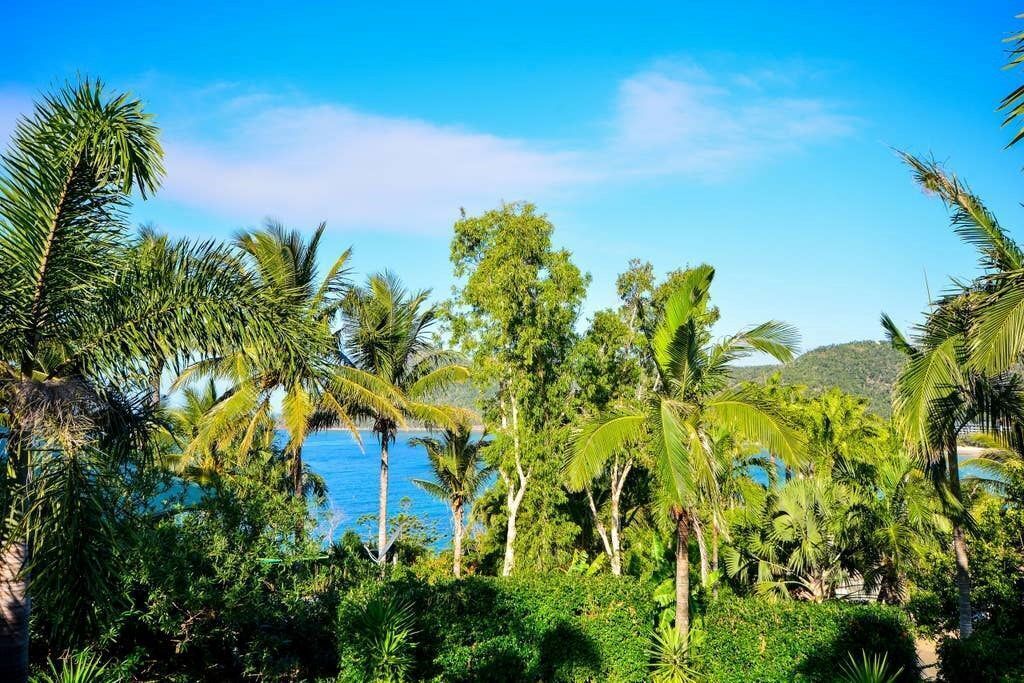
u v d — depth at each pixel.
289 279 21.83
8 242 7.64
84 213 7.93
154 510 14.25
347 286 23.31
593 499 32.19
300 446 23.81
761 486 28.20
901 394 11.41
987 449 19.05
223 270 8.88
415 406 24.42
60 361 8.32
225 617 13.65
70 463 7.21
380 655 12.61
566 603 15.80
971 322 10.59
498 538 31.12
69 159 7.51
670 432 13.51
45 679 9.50
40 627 11.02
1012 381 12.34
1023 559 17.78
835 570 28.53
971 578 18.86
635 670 15.19
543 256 23.92
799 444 13.46
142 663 13.10
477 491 29.94
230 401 21.17
